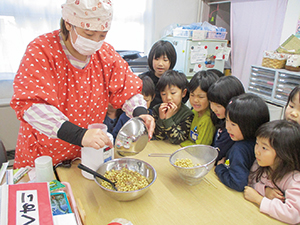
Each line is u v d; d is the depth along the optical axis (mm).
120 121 1627
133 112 1151
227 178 987
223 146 1206
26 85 841
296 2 2391
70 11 842
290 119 1199
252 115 966
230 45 3199
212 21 3377
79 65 1005
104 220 790
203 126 1325
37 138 1027
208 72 1380
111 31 2814
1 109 2266
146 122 1048
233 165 991
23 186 668
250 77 2668
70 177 1019
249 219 814
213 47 2754
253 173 983
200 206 870
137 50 3029
